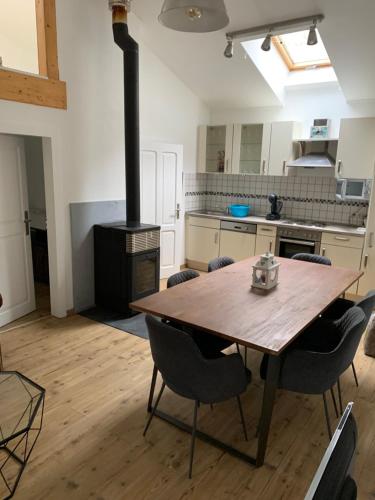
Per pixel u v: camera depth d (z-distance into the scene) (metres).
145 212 4.76
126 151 3.89
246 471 2.02
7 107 3.06
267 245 4.96
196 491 1.88
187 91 5.21
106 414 2.44
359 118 4.23
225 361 1.89
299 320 2.11
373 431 2.35
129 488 1.89
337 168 4.46
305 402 2.63
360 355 3.33
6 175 3.45
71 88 3.55
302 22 3.43
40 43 3.32
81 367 2.96
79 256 3.92
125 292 3.87
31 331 3.54
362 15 3.17
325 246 4.52
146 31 4.24
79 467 2.02
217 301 2.38
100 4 3.68
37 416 2.38
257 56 4.31
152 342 2.01
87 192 3.89
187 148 5.43
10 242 3.59
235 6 3.46
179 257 5.40
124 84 3.76
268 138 4.98
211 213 5.68
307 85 4.79
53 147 3.48
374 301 2.48
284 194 5.35
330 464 0.91
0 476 1.94
